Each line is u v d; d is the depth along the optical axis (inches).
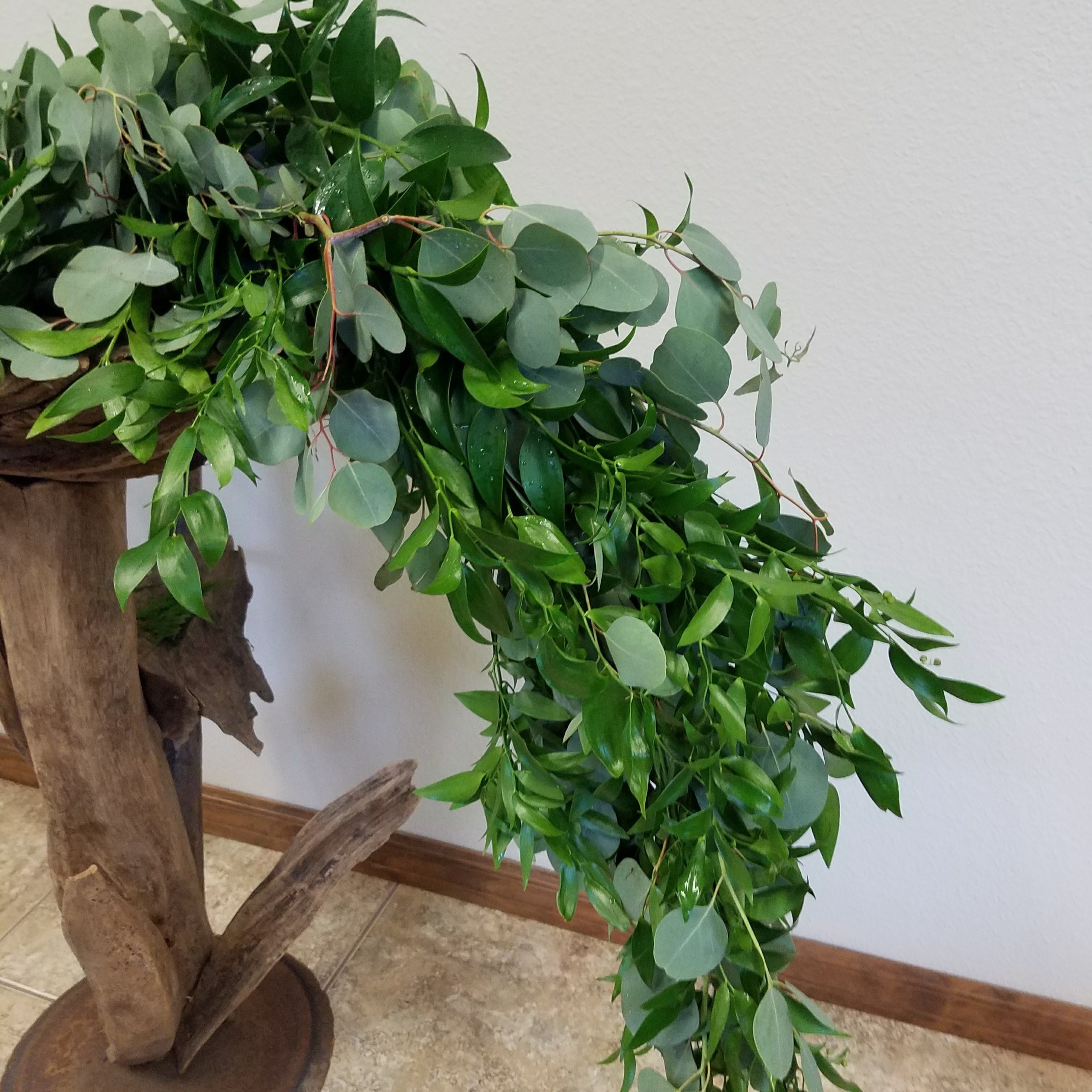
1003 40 25.2
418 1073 37.7
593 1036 39.8
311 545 40.0
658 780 17.5
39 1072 33.6
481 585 15.6
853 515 32.5
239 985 31.9
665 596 15.6
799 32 26.4
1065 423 29.2
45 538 22.7
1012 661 33.4
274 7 16.2
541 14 27.9
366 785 31.8
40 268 16.6
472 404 15.4
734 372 31.3
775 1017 15.6
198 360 15.7
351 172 13.6
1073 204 26.5
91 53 18.5
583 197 30.0
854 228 28.3
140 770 27.3
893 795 17.7
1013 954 39.7
